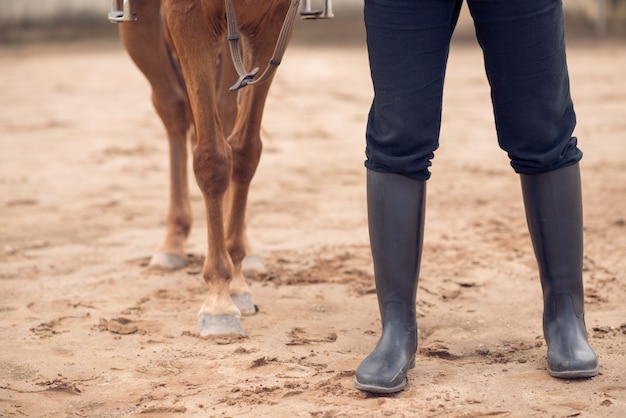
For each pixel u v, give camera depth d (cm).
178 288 432
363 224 569
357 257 484
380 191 298
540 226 307
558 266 308
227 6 317
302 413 278
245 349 341
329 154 852
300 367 321
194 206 634
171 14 338
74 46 2230
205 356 336
